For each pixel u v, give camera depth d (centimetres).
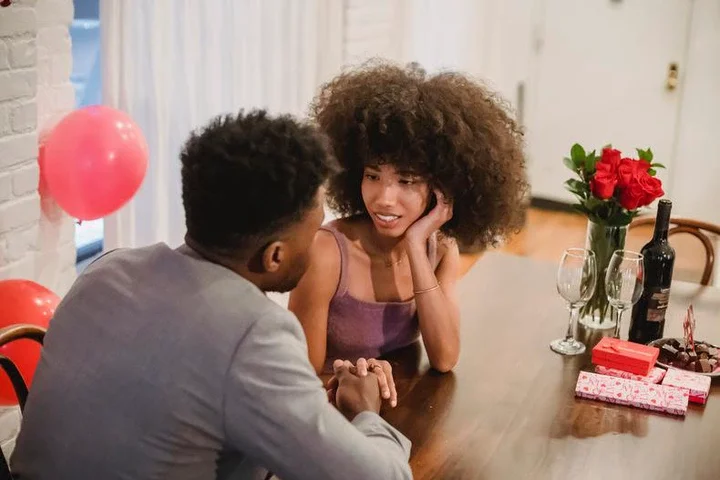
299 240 132
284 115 133
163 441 122
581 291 199
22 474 130
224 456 128
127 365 123
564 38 523
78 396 125
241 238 127
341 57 418
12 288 218
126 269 132
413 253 192
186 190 128
